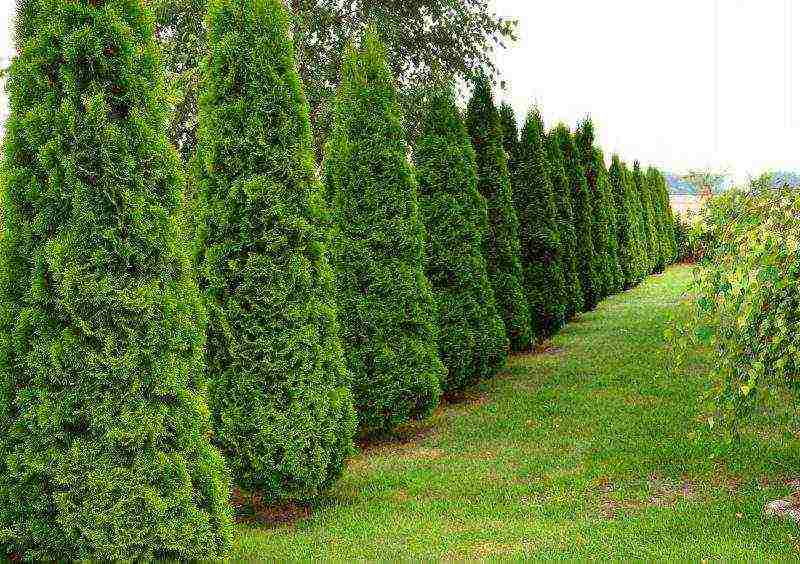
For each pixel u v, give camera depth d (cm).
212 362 564
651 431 749
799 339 472
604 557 467
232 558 482
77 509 396
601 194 1827
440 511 574
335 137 786
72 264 394
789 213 467
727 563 448
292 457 558
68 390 396
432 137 956
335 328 602
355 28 1474
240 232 560
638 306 1856
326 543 515
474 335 953
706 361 1077
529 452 720
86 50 402
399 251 784
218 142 564
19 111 399
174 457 409
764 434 711
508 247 1149
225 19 573
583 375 1059
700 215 531
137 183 410
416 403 790
